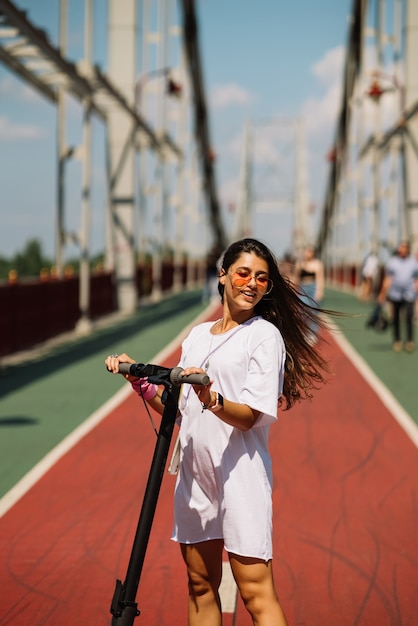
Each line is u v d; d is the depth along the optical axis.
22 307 17.28
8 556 5.62
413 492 7.09
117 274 28.20
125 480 7.44
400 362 15.70
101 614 4.74
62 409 10.86
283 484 7.35
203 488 3.64
